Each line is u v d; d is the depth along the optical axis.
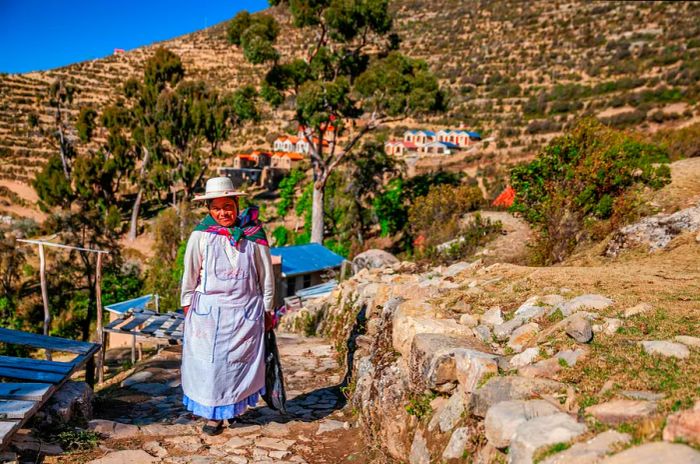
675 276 5.90
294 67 34.28
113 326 10.38
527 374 3.53
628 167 12.38
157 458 4.34
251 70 125.19
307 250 31.61
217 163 74.81
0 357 5.42
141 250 46.19
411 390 4.43
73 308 32.44
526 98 83.44
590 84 79.94
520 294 5.66
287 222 47.59
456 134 68.38
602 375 3.34
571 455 2.46
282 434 5.00
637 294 5.01
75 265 32.44
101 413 5.70
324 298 13.13
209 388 4.61
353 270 22.69
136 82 54.75
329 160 35.69
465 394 3.80
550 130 62.03
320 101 31.92
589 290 5.36
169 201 58.38
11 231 43.88
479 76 96.12
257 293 4.82
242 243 4.66
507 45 111.38
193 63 133.88
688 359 3.37
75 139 77.69
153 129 50.94
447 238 22.39
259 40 32.56
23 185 64.44
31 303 32.88
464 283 6.76
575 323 3.96
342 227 39.53
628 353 3.58
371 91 32.81
